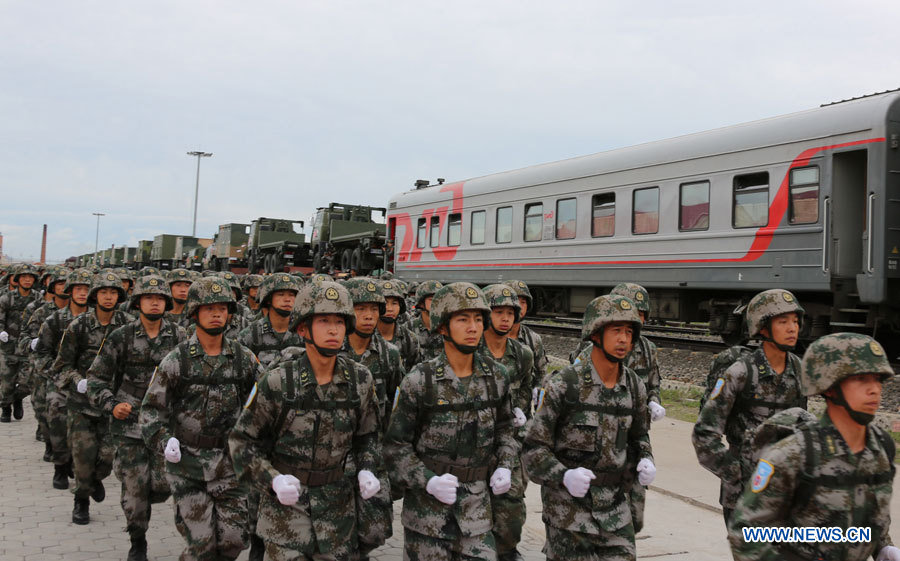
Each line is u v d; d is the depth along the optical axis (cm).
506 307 530
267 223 3706
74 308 713
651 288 1583
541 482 393
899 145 1127
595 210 1628
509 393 409
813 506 279
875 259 1128
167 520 614
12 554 515
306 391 369
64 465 701
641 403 403
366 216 3250
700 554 530
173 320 830
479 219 1981
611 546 388
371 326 523
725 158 1350
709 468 465
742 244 1314
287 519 368
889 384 1171
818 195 1199
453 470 390
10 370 1019
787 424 304
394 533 593
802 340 1359
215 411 441
